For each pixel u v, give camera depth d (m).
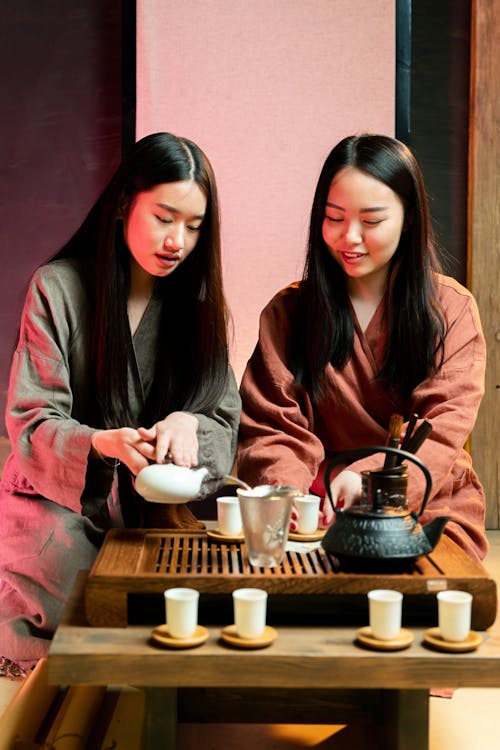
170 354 2.65
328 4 4.32
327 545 1.92
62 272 2.56
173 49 4.34
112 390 2.56
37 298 2.54
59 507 2.53
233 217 4.40
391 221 2.60
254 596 1.75
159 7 4.32
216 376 2.62
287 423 2.78
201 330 2.59
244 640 1.70
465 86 4.49
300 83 4.35
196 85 4.35
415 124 4.48
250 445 2.79
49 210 4.55
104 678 1.66
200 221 2.47
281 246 4.42
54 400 2.49
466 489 2.73
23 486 2.56
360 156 2.59
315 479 2.90
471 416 2.67
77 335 2.55
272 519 1.90
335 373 2.80
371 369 2.80
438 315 2.75
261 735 2.23
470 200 4.46
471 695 2.51
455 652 1.69
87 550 2.53
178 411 2.62
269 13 4.32
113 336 2.53
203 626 1.84
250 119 4.36
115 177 2.49
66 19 4.48
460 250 4.55
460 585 1.82
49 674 1.66
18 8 4.50
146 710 1.77
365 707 2.09
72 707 2.22
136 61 4.35
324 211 2.68
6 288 4.59
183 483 2.13
